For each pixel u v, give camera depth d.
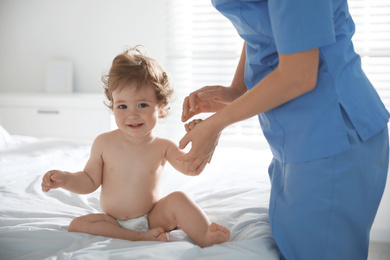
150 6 3.45
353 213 1.08
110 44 3.54
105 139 1.41
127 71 1.35
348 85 1.08
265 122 1.17
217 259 1.04
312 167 1.07
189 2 3.38
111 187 1.38
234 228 1.30
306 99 1.07
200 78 3.41
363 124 1.08
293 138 1.10
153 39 3.48
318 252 1.08
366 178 1.10
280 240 1.11
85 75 3.61
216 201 1.60
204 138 1.11
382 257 2.31
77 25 3.57
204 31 3.38
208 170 2.02
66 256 1.06
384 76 3.08
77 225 1.27
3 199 1.56
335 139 1.05
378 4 3.05
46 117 3.18
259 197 1.58
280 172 1.19
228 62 3.37
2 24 3.67
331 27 0.99
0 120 3.24
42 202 1.57
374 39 3.07
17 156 2.18
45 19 3.61
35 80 3.69
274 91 1.01
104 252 1.08
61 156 2.23
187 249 1.10
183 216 1.28
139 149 1.40
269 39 1.12
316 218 1.07
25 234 1.20
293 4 0.96
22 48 3.67
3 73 3.73
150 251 1.07
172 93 1.49
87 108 3.12
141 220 1.36
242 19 1.13
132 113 1.34
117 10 3.50
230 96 1.40
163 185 1.79
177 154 1.41
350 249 1.10
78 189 1.33
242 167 2.06
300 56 0.98
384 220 2.57
